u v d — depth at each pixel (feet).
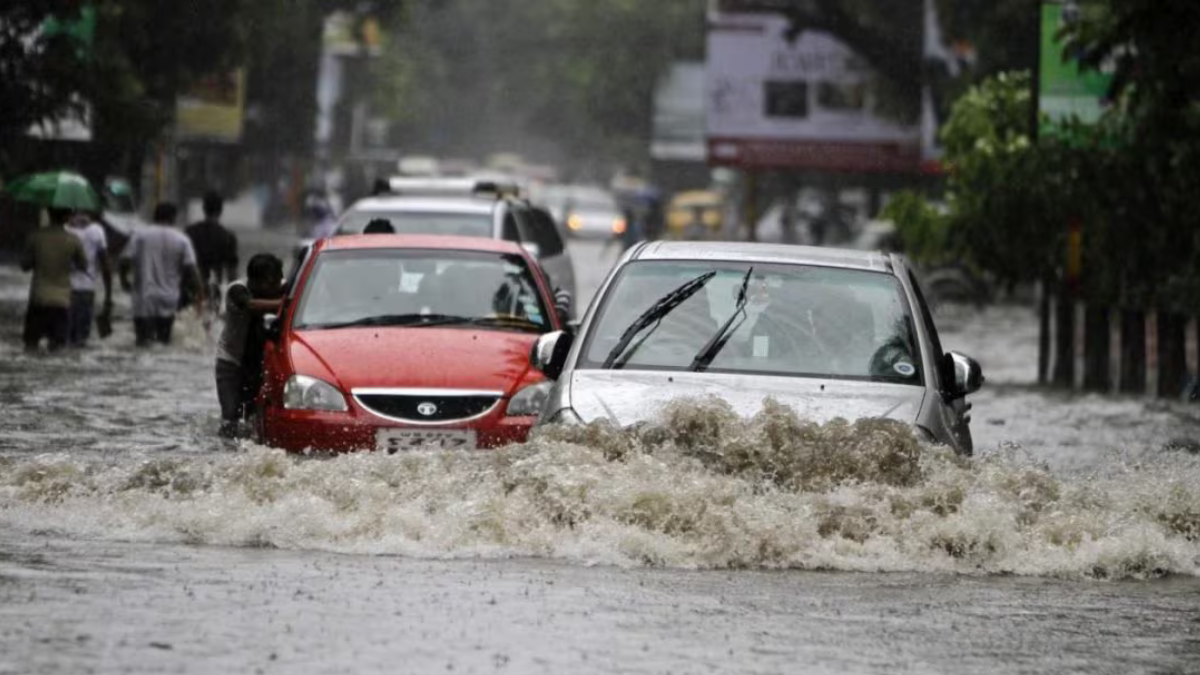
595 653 61.72
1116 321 214.90
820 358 92.53
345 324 123.95
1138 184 216.54
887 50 438.40
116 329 238.27
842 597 73.20
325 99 651.66
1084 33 195.52
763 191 573.33
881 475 83.71
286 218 579.89
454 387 114.32
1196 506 86.53
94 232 216.74
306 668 58.59
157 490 87.81
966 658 63.05
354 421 113.09
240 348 135.03
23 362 187.73
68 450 122.01
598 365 92.48
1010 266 233.55
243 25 340.59
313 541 81.92
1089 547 81.35
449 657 60.54
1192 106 196.65
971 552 80.94
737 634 65.46
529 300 128.77
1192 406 189.78
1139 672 61.93
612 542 80.28
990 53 385.09
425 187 214.69
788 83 442.91
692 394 88.79
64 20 279.28
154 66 337.11
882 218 248.52
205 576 73.41
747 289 95.71
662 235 553.23
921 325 94.84
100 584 71.31
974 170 231.09
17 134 284.00
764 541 79.82
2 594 68.90
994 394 206.39
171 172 433.89
